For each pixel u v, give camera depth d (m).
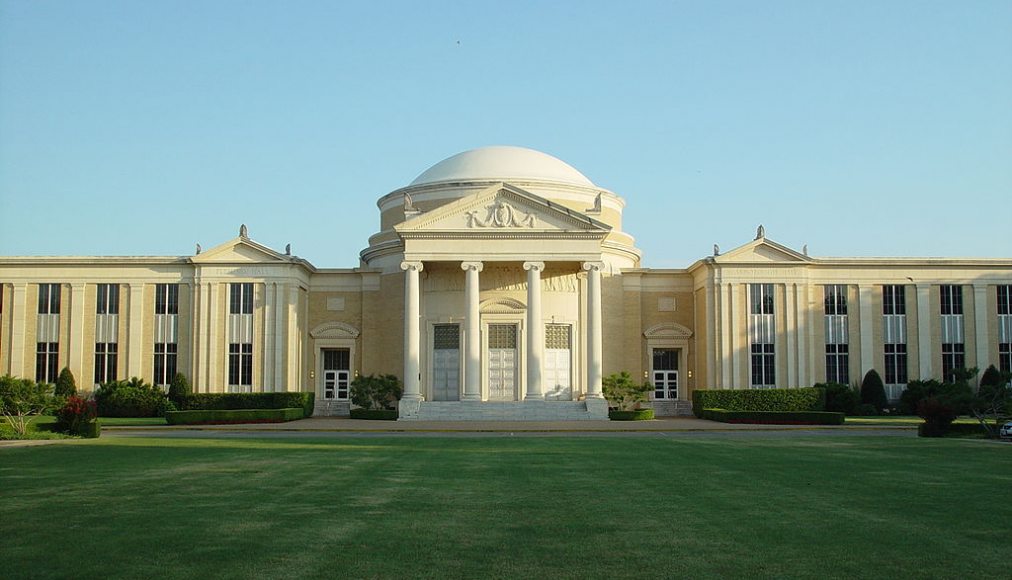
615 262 85.50
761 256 80.69
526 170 86.75
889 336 81.69
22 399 49.88
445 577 15.67
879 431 58.03
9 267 81.62
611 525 20.36
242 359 80.19
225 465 33.38
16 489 26.30
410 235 74.00
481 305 78.56
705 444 44.91
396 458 36.41
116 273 81.88
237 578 15.55
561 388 78.94
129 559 16.95
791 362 80.06
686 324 84.62
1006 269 82.38
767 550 17.80
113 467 32.66
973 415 51.56
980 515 21.80
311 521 20.81
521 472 31.05
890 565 16.61
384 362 82.69
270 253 80.56
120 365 81.25
